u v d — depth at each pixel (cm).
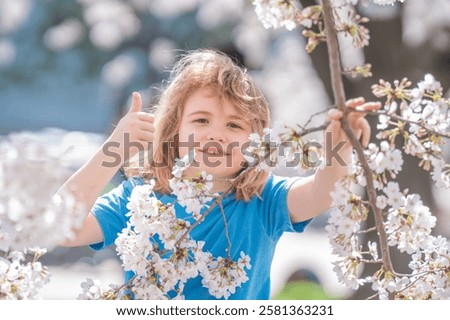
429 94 301
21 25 1382
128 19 1306
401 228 295
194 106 356
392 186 287
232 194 356
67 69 1421
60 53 1384
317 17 288
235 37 1220
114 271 1349
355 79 859
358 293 865
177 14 1253
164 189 366
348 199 287
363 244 808
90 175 320
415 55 860
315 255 1719
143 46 1334
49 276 298
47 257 1420
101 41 1334
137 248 307
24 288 294
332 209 288
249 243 351
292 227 355
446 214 1233
